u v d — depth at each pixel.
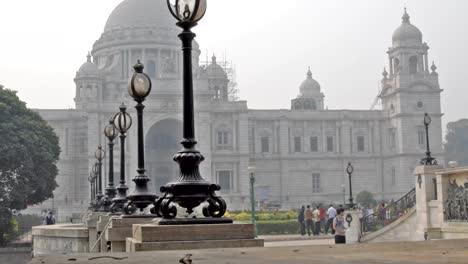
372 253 6.36
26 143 72.31
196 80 113.06
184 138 9.63
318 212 48.53
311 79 156.12
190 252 6.95
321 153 123.31
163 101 111.25
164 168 122.81
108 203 27.66
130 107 109.75
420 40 123.50
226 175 115.31
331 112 124.31
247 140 115.81
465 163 162.75
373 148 125.12
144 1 140.50
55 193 115.06
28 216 89.44
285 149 121.69
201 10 9.63
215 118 115.56
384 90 126.19
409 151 119.94
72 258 6.41
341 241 28.28
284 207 119.50
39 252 27.19
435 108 122.06
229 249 7.24
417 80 121.12
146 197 16.02
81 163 116.19
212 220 8.96
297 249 7.00
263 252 6.76
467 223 22.02
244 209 99.25
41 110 116.50
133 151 109.50
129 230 13.59
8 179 70.88
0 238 60.91
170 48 136.50
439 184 23.75
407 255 5.98
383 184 124.38
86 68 128.38
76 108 125.50
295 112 123.00
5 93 78.12
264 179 120.50
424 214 24.75
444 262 5.16
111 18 143.25
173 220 8.84
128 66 135.50
